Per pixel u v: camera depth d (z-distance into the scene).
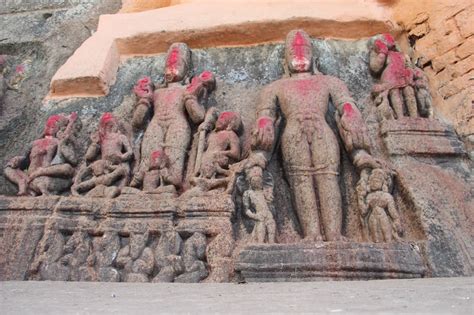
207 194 2.02
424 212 1.92
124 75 2.85
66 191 2.29
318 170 2.09
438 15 2.62
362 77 2.61
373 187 2.00
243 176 2.10
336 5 2.84
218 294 1.26
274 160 2.25
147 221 1.97
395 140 2.21
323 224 1.98
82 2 3.65
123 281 1.83
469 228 1.90
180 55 2.68
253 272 1.73
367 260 1.71
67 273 1.87
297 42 2.56
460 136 2.34
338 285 1.41
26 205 2.10
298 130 2.20
